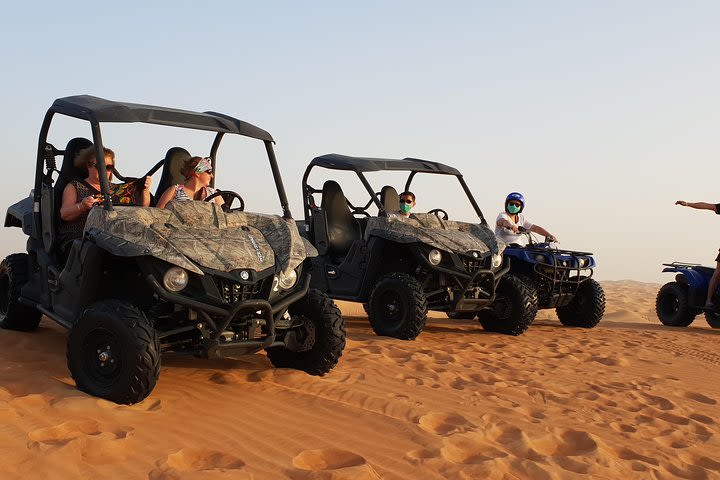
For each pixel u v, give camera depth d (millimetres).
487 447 3930
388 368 5797
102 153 4809
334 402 4586
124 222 4578
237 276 4527
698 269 11141
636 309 14773
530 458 3875
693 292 10836
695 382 6195
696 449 4207
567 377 6035
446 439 3967
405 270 8469
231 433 3883
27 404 4035
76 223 5566
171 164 6109
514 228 9867
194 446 3631
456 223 8672
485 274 8000
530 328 9617
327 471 3365
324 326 5156
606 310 13523
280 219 5281
